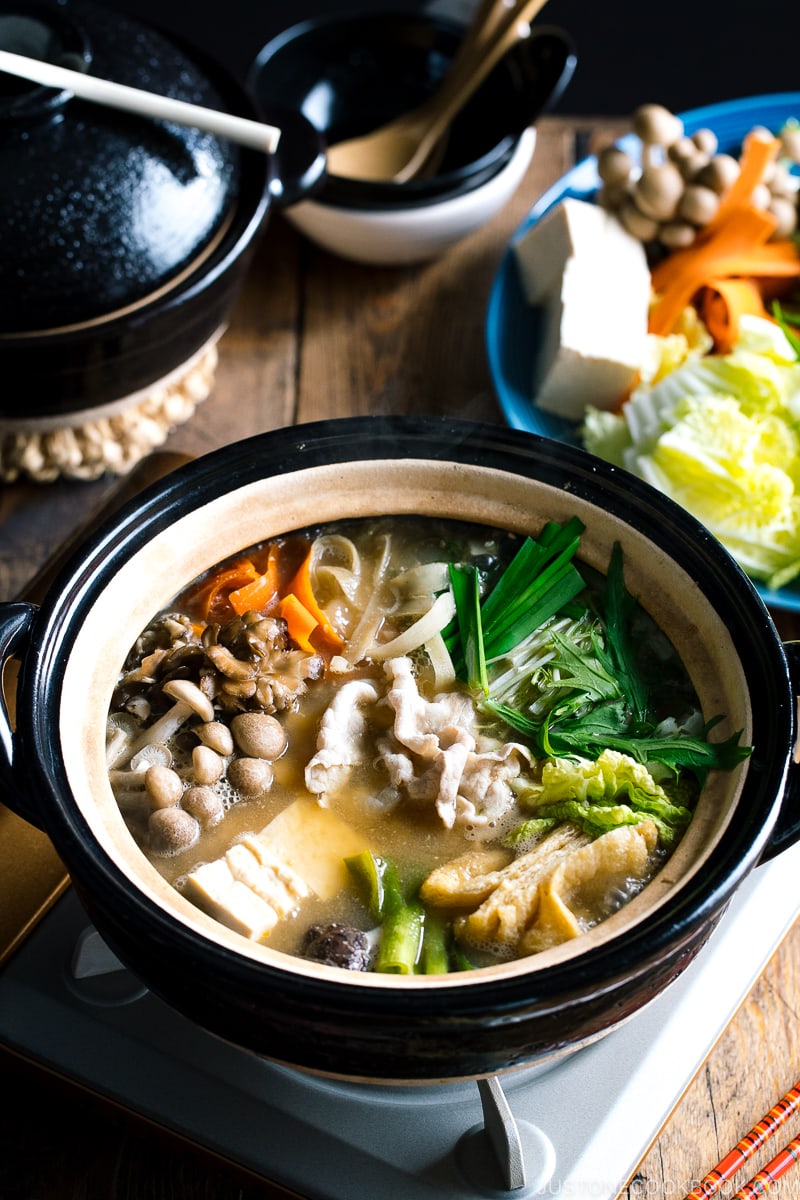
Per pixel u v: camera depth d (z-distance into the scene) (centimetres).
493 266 133
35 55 109
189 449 122
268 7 191
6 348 106
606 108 191
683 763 84
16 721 81
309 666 90
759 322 118
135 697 88
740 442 112
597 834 85
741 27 196
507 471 91
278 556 93
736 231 124
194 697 87
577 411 121
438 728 89
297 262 133
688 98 192
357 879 85
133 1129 90
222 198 112
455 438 91
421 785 87
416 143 133
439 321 129
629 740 86
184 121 108
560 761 86
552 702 89
